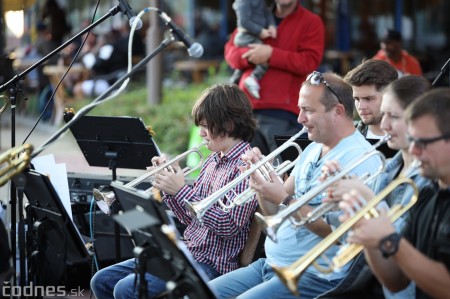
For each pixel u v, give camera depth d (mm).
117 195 6945
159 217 6270
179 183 8102
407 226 6262
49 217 7848
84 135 9953
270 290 7242
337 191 6164
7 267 6973
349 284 6766
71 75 23703
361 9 25484
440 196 6051
